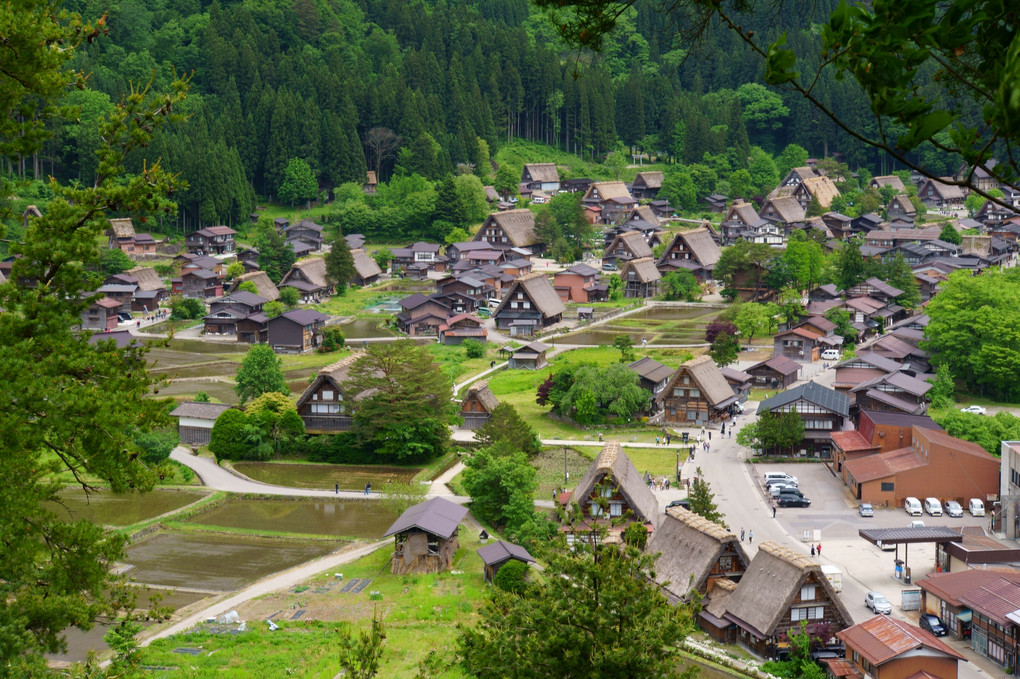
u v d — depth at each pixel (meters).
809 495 72.50
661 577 54.34
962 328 97.88
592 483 59.66
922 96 8.65
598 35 11.52
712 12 10.95
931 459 69.94
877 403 85.81
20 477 21.22
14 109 23.66
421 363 81.88
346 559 61.78
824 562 59.94
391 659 45.56
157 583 57.47
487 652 23.20
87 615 23.17
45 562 24.02
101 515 68.56
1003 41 8.59
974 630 49.19
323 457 82.88
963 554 55.38
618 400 89.44
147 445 77.00
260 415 83.25
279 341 120.69
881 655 44.06
